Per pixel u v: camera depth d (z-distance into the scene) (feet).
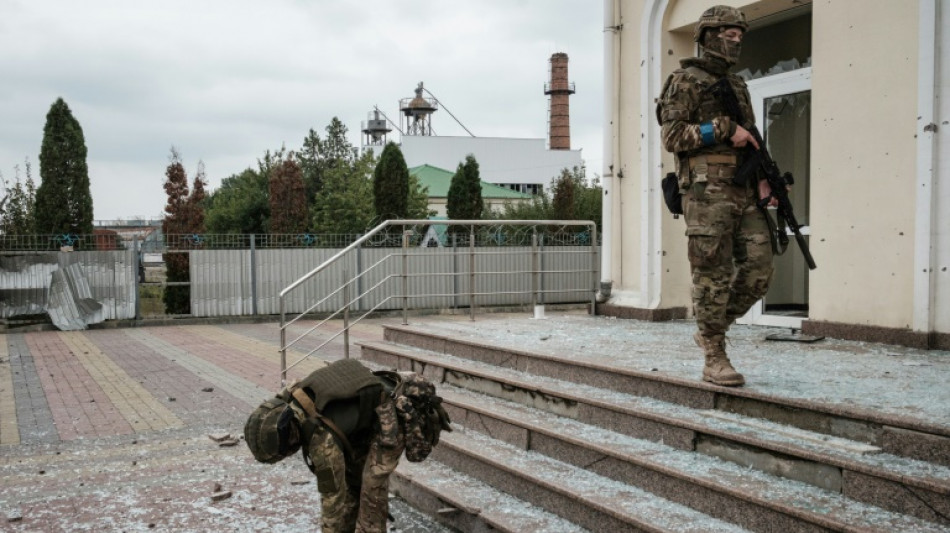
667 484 12.86
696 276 14.60
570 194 96.32
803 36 25.18
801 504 10.87
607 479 14.12
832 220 21.59
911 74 19.42
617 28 29.55
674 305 27.91
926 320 19.06
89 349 43.19
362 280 60.49
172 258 60.44
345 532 12.26
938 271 18.92
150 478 19.15
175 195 115.96
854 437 12.25
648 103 27.99
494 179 213.66
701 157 14.10
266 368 35.78
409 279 61.36
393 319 59.21
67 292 53.26
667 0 27.37
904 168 19.60
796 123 25.41
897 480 10.48
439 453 17.54
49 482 18.84
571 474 14.49
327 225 118.73
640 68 28.45
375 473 11.80
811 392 13.78
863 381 14.84
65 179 61.11
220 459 20.90
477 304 62.64
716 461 13.16
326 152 147.13
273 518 16.21
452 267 62.34
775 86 25.66
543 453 15.89
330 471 11.44
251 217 130.52
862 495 10.94
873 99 20.42
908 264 19.53
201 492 18.01
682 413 14.55
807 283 25.95
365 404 11.73
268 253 58.18
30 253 52.60
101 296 54.29
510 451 16.29
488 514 14.02
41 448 22.06
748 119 14.33
